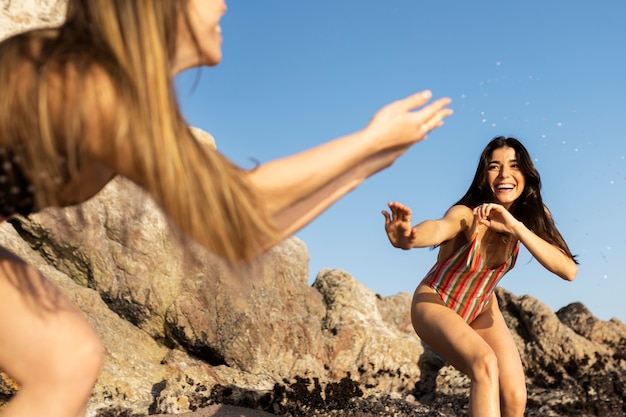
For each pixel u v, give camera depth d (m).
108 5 1.78
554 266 4.56
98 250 10.34
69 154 1.74
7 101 1.76
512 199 5.21
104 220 10.48
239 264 1.89
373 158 2.03
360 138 1.95
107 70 1.74
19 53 1.79
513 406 4.48
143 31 1.77
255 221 1.82
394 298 14.27
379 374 11.52
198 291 10.61
